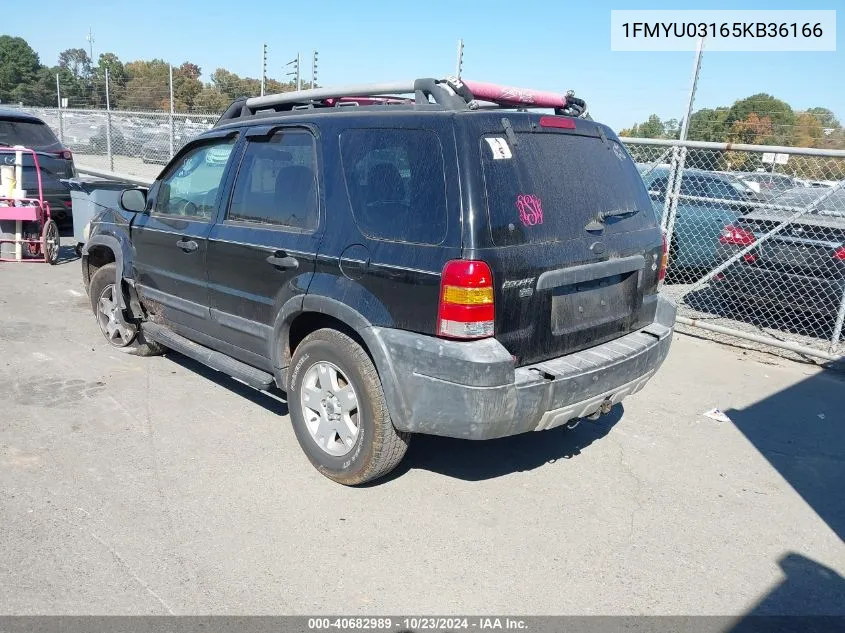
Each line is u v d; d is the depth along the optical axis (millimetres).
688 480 4141
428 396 3201
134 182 13188
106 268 5762
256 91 19844
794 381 6016
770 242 7090
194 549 3180
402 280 3250
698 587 3111
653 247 4066
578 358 3537
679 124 7934
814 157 6672
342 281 3512
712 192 8477
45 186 10219
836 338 6457
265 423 4578
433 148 3246
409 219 3277
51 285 8125
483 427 3133
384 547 3275
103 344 6043
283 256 3826
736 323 7691
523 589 3025
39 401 4770
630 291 3939
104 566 3023
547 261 3303
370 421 3492
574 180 3590
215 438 4328
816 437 4852
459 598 2943
